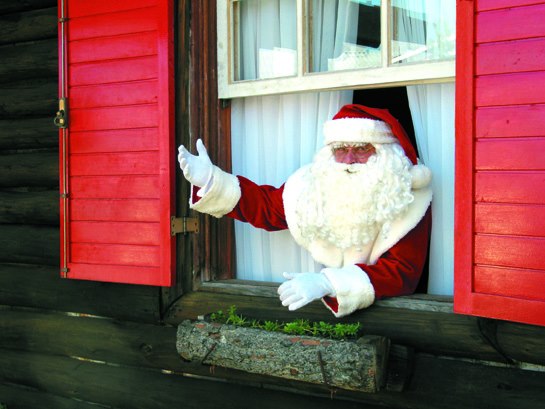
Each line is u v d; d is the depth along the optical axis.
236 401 2.81
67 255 3.10
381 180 2.47
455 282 2.23
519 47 2.09
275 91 2.86
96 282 3.16
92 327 3.21
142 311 3.02
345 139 2.51
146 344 3.04
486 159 2.16
